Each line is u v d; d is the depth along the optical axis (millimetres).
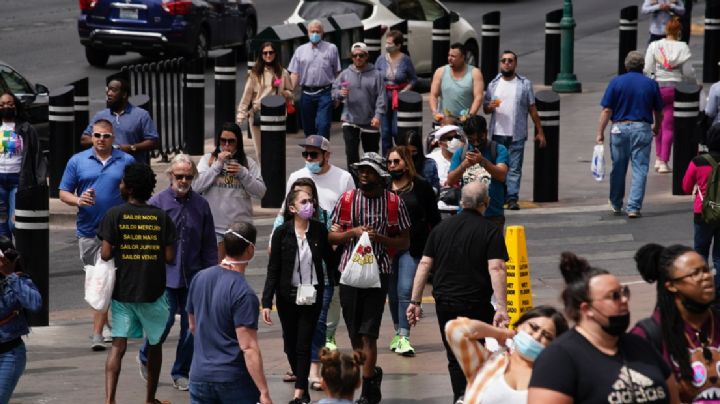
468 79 55469
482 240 30531
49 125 59375
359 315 33000
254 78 63375
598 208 56844
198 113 69000
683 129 57938
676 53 61719
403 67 61812
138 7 89125
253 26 99062
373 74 60500
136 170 32625
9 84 63844
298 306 32750
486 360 24219
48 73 90000
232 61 71750
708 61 88062
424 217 36000
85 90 61656
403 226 33469
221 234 37938
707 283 21422
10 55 96000
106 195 39719
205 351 28062
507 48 103188
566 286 19734
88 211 39781
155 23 89188
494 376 22625
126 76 64188
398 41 61719
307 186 33000
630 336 19750
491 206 39938
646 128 53812
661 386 19250
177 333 42188
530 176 63688
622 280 45188
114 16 89438
